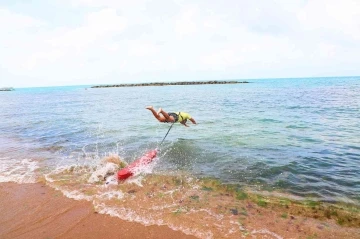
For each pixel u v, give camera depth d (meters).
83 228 4.58
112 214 5.03
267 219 4.84
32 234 4.43
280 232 4.39
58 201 5.60
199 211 5.12
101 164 8.18
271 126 14.38
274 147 9.98
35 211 5.19
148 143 11.02
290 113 19.52
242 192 6.06
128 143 11.11
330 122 15.32
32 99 54.94
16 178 7.04
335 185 6.44
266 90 58.44
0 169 7.83
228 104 27.84
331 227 4.57
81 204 5.46
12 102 46.31
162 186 6.40
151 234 4.38
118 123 16.77
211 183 6.60
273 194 5.95
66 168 7.83
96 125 16.17
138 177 6.96
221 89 69.31
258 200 5.65
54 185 6.49
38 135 13.45
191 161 8.45
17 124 17.64
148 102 33.38
